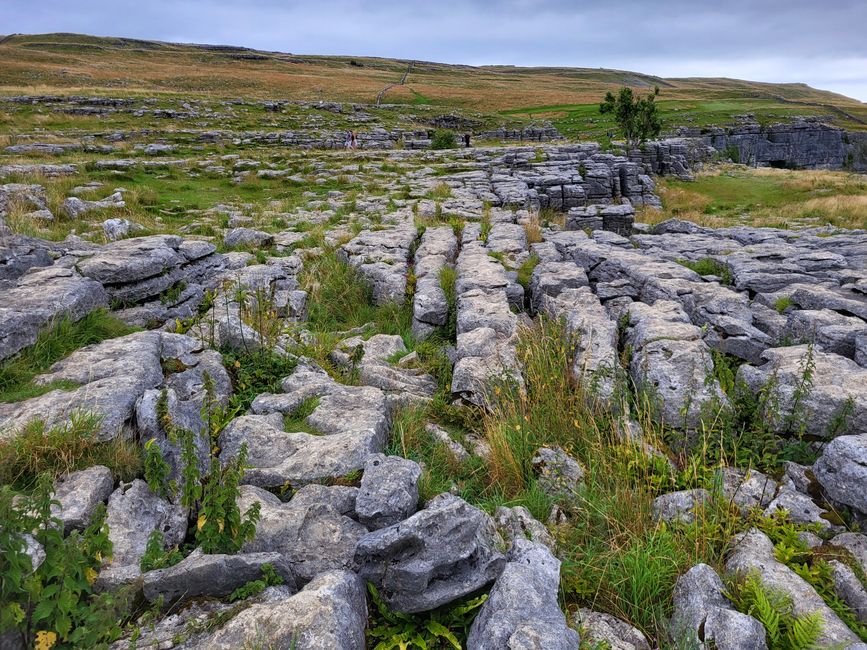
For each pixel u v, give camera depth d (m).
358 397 6.18
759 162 78.00
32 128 37.56
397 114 66.19
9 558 3.00
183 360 6.45
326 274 12.40
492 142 54.12
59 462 4.32
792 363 6.79
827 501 5.05
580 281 10.91
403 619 3.77
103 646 3.03
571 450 5.86
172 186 23.84
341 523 4.30
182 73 87.12
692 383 6.34
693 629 3.78
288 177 27.22
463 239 15.31
